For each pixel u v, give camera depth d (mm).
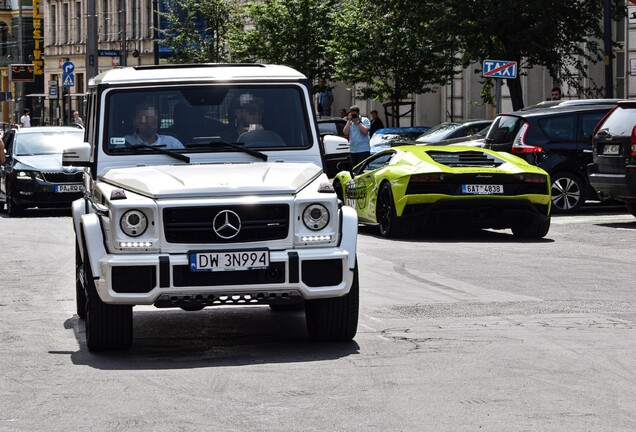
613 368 8977
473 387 8391
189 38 61812
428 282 14320
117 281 9609
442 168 19453
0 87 118312
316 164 11023
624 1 35594
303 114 11156
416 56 39094
